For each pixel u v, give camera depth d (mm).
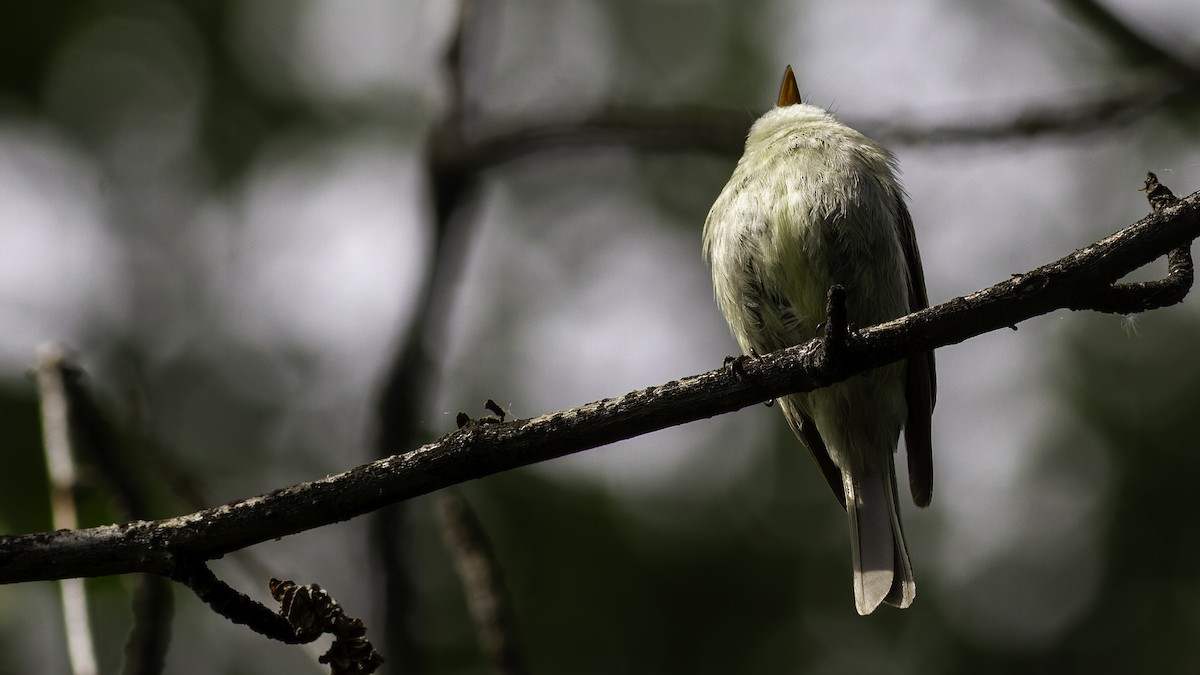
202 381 14594
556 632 11492
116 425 7383
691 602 11812
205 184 14961
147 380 14531
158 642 6504
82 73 14109
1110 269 4934
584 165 15844
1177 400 13156
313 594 4699
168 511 7801
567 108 9523
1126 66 13914
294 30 14688
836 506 12352
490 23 10289
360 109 14961
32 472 9484
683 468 12500
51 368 6934
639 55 15727
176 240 15141
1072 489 13164
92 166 14703
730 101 15156
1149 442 13062
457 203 9469
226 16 14383
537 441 4934
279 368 14688
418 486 4848
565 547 11773
